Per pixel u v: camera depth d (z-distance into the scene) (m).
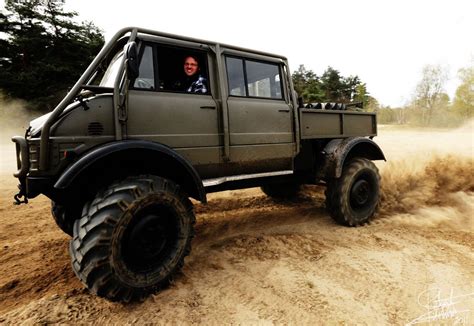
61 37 30.86
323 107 4.72
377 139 14.90
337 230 4.13
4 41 29.78
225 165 3.41
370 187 4.52
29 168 2.46
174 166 2.88
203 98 3.22
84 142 2.48
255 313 2.29
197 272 2.95
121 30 2.73
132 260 2.43
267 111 3.71
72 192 2.69
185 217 2.72
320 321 2.20
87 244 2.21
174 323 2.19
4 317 2.24
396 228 4.21
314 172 4.45
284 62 4.02
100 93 2.63
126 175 2.77
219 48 3.36
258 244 3.64
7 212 5.06
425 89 38.94
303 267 3.02
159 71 2.97
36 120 2.87
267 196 6.14
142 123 2.77
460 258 3.23
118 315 2.29
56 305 2.39
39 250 3.55
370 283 2.71
